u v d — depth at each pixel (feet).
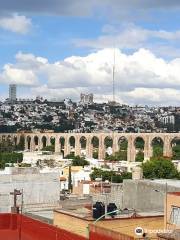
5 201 165.89
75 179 367.66
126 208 149.18
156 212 131.44
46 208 170.71
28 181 170.81
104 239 91.15
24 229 103.30
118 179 367.66
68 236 89.97
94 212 116.67
